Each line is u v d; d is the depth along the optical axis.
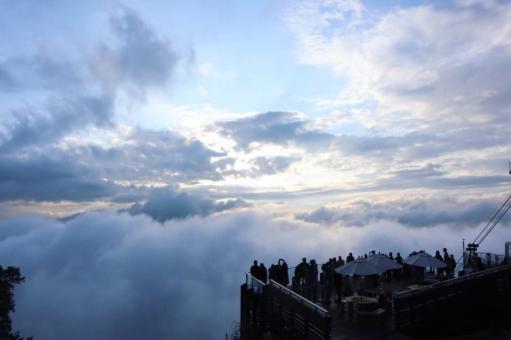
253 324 22.11
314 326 14.14
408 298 16.20
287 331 17.09
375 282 23.36
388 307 19.16
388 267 18.67
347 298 19.75
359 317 17.89
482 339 17.00
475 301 18.92
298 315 15.86
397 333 15.02
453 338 17.17
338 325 16.73
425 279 25.48
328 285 21.11
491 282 19.91
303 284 23.12
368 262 18.70
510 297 20.50
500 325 18.94
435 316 17.14
